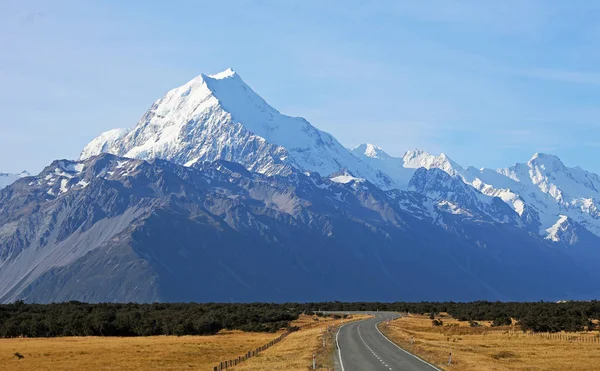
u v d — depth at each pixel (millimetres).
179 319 199250
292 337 167375
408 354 117812
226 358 130250
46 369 116250
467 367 100250
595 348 135000
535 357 119438
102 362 124500
